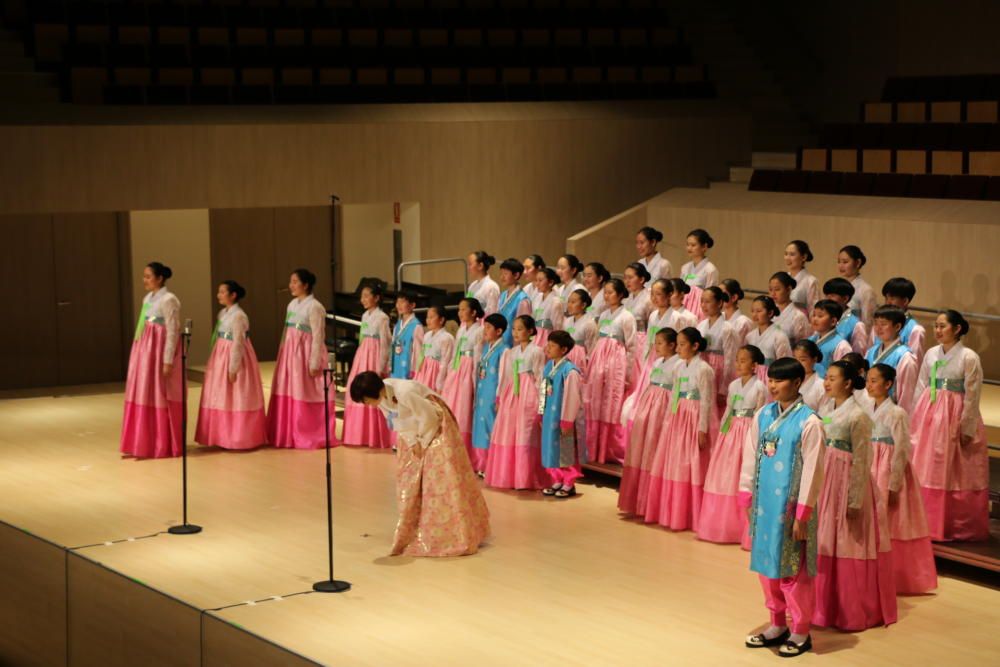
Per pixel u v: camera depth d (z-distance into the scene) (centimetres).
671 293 898
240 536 832
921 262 1157
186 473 898
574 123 1471
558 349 896
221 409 1057
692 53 1745
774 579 638
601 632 668
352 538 827
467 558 786
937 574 759
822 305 823
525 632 668
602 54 1691
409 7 1658
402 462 800
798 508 628
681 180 1536
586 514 877
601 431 964
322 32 1577
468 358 977
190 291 1422
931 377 773
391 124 1393
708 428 827
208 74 1473
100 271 1409
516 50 1655
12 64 1406
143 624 742
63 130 1262
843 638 661
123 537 830
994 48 1552
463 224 1436
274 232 1513
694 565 771
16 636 866
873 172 1341
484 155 1436
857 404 664
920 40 1636
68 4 1491
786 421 636
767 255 1285
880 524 677
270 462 1023
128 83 1427
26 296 1377
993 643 654
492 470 938
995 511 813
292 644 652
